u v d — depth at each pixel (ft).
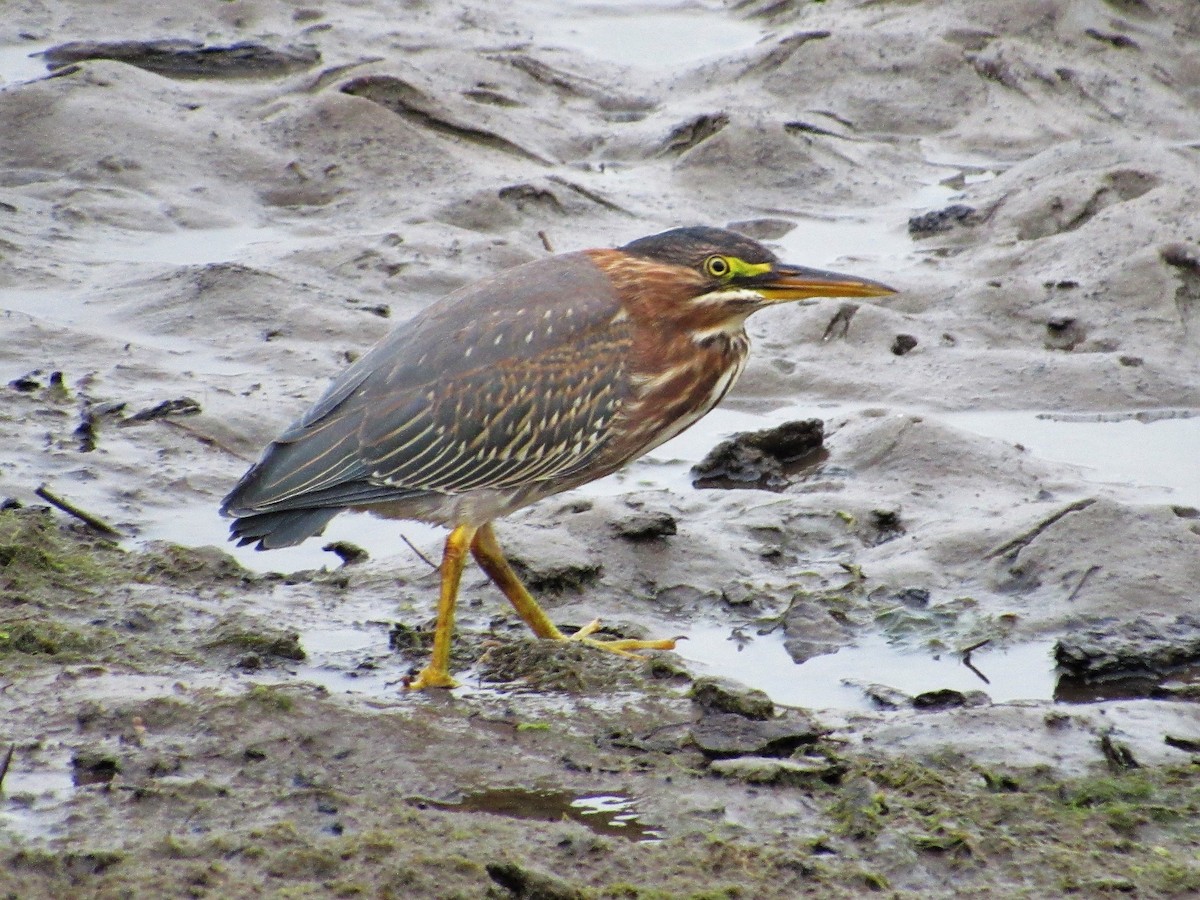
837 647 37.78
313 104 74.23
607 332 36.37
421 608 38.88
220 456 47.62
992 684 36.04
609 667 34.76
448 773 29.25
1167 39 88.12
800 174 75.20
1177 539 40.75
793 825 27.78
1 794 26.99
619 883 25.11
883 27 87.66
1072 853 26.99
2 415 48.39
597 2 101.30
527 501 36.91
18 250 62.18
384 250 63.05
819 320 57.98
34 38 86.33
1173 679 36.63
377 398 34.91
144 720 29.81
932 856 26.73
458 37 91.40
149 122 72.74
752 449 48.62
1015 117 82.38
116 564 39.14
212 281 59.06
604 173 75.56
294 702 30.71
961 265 63.41
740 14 98.37
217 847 25.14
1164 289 59.06
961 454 47.75
